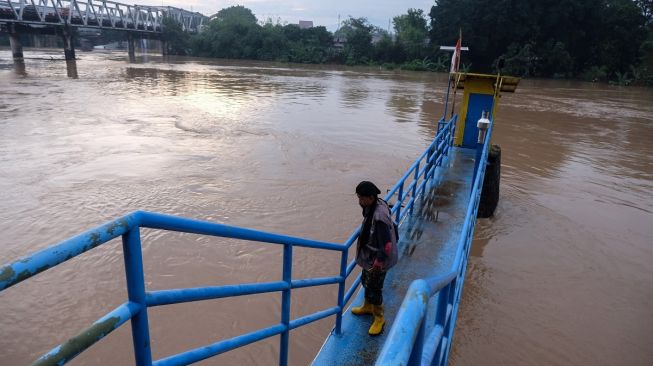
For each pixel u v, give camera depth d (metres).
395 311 4.87
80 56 80.38
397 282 5.44
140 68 54.84
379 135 20.77
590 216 12.17
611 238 10.83
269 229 10.32
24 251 9.04
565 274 9.06
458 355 6.66
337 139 19.53
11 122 20.05
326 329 6.91
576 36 67.62
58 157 15.09
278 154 16.59
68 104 25.30
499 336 7.12
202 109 25.78
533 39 67.56
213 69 59.22
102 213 10.84
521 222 11.55
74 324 6.93
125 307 1.56
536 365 6.54
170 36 91.06
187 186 12.81
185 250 9.05
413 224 7.08
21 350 6.39
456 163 10.52
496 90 11.22
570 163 17.94
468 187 8.88
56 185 12.52
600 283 8.79
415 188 7.41
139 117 22.55
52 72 43.62
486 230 10.89
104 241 1.41
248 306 7.41
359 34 85.31
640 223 11.84
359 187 4.16
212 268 8.50
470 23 69.06
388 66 78.12
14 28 54.88
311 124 22.70
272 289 2.84
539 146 20.88
